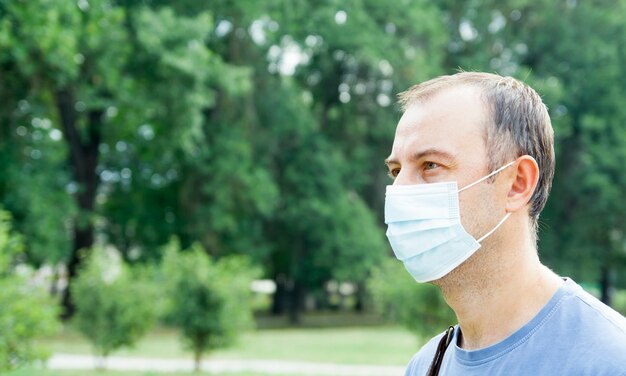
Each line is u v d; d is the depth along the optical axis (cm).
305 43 3209
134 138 2784
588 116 3372
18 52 2017
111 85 2342
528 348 169
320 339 2534
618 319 167
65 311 2802
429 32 3334
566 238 3544
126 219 3102
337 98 3466
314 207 3080
